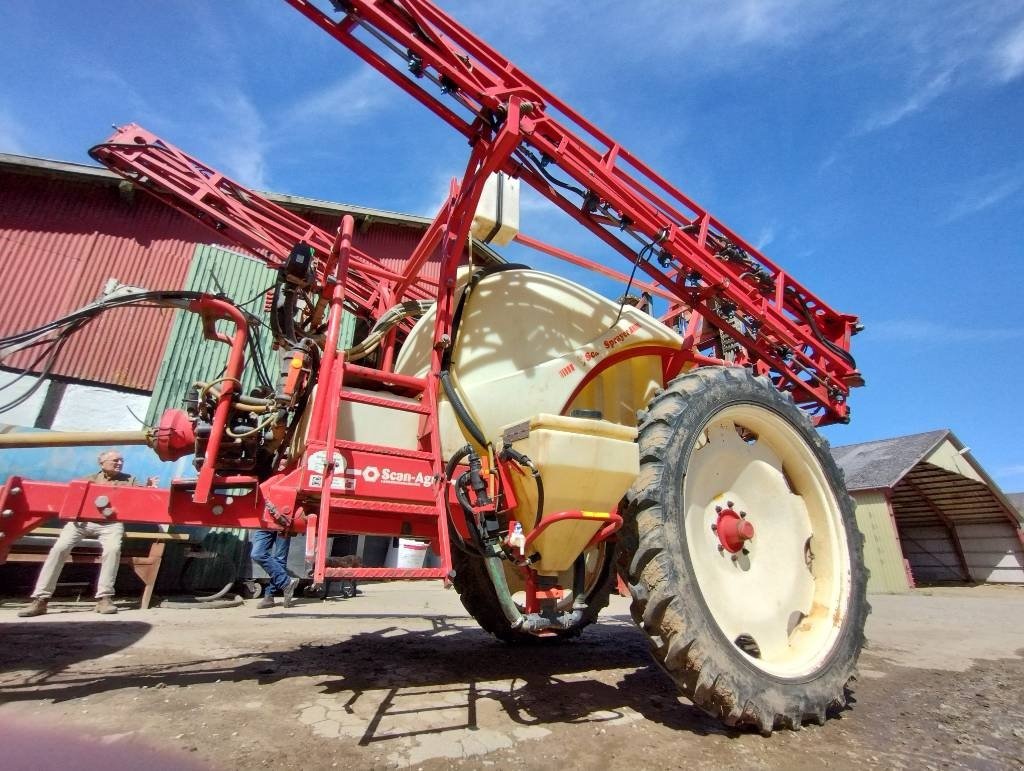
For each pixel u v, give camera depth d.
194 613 5.00
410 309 3.35
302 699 2.30
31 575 5.79
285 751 1.74
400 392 3.04
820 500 3.06
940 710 2.63
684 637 2.13
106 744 1.75
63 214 8.71
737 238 4.17
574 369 2.95
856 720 2.46
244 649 3.31
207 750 1.72
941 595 13.30
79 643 3.32
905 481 18.28
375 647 3.54
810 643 2.71
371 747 1.81
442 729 2.01
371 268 3.86
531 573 2.40
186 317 7.92
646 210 3.54
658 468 2.42
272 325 2.89
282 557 5.80
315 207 10.70
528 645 3.86
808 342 4.27
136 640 3.48
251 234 4.13
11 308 8.02
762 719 2.15
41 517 2.19
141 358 8.27
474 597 3.75
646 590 2.24
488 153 2.98
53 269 8.41
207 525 2.27
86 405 7.80
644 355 3.28
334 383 2.41
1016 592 14.36
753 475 3.02
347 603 6.34
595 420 2.33
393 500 2.36
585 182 3.24
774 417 3.04
